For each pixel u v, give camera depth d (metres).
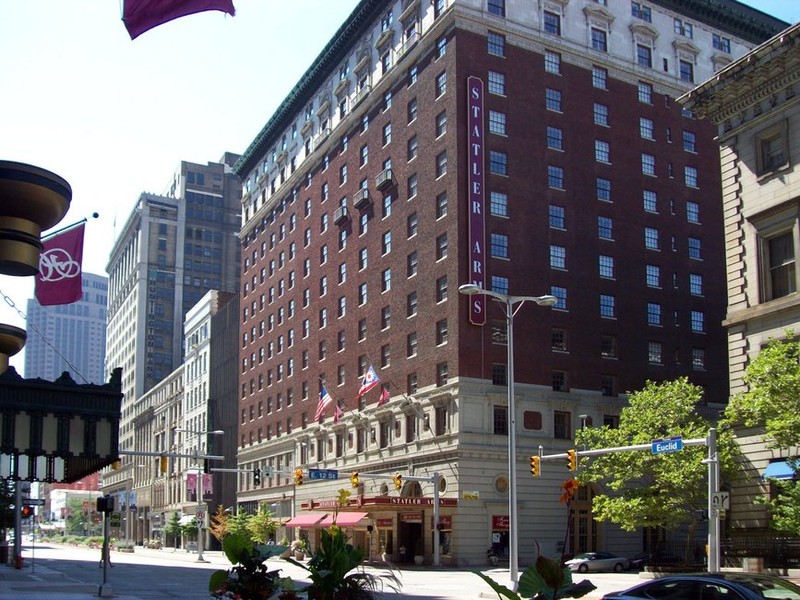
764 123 41.31
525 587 8.41
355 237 80.94
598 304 68.88
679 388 51.50
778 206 39.88
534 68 69.44
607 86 73.06
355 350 79.06
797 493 32.84
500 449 62.75
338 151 86.62
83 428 18.88
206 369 127.44
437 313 65.75
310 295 91.12
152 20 12.92
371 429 74.69
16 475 24.19
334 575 11.31
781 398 34.53
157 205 189.38
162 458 51.28
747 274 41.47
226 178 197.62
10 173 8.54
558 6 71.81
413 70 72.56
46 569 58.62
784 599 14.00
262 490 100.56
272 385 100.44
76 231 22.70
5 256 8.72
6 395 18.09
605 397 67.75
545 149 68.62
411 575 51.81
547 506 63.81
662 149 74.94
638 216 72.44
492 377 63.59
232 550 11.95
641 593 15.81
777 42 39.22
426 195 68.75
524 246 66.19
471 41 67.06
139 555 99.88
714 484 32.94
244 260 115.44
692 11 79.44
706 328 74.12
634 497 49.31
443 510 62.44
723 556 40.59
